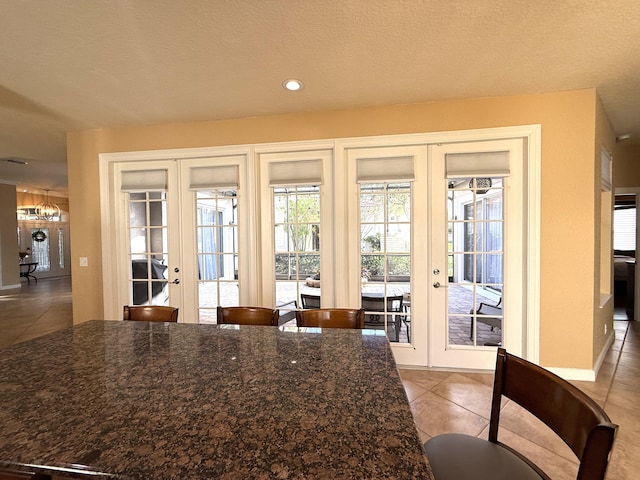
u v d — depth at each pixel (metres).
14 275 7.29
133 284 3.27
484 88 2.41
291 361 1.08
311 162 2.88
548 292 2.50
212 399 0.82
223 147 2.97
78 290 3.29
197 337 1.34
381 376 0.96
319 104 2.67
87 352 1.17
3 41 1.76
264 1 1.50
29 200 9.12
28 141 3.59
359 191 2.84
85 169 3.21
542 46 1.88
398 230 2.81
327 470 0.56
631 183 3.99
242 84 2.32
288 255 2.99
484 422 1.98
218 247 3.11
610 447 0.65
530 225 2.51
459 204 2.71
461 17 1.63
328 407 0.78
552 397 0.92
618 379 2.48
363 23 1.67
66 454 0.61
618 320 4.21
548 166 2.48
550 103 2.47
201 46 1.85
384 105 2.70
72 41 1.77
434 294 2.75
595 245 2.49
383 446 0.63
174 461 0.59
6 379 0.94
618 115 2.97
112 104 2.62
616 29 1.72
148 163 3.16
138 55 1.93
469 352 2.70
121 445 0.63
